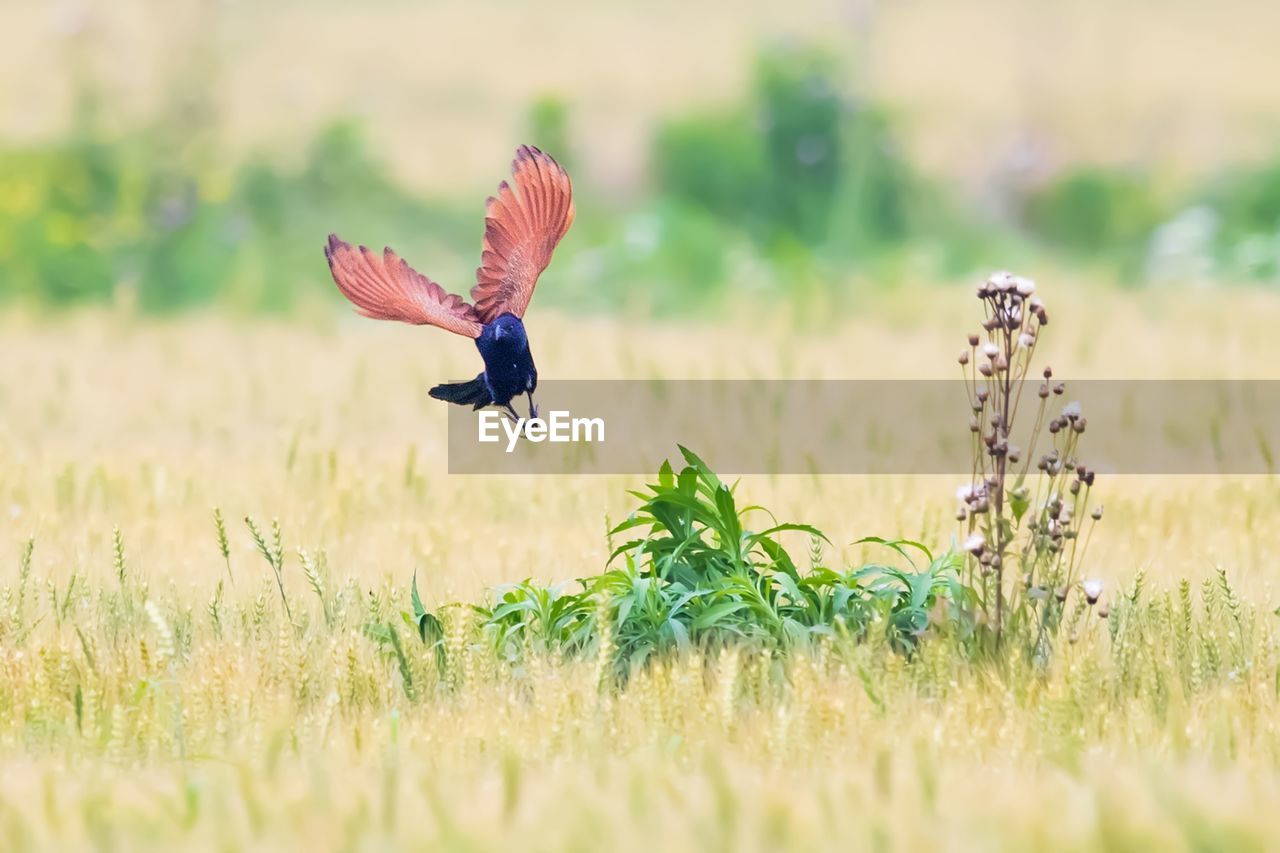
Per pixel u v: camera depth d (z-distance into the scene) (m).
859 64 38.78
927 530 11.18
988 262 33.44
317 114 38.81
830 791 6.54
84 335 24.75
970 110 41.59
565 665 8.44
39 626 9.44
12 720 7.80
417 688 8.35
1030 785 6.67
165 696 7.80
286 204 33.03
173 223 30.39
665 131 36.53
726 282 29.25
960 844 5.97
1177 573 10.65
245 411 18.22
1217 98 43.31
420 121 39.47
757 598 8.93
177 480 13.88
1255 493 13.31
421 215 33.72
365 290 6.40
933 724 7.48
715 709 7.53
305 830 6.12
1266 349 23.16
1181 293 29.50
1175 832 6.02
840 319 26.72
